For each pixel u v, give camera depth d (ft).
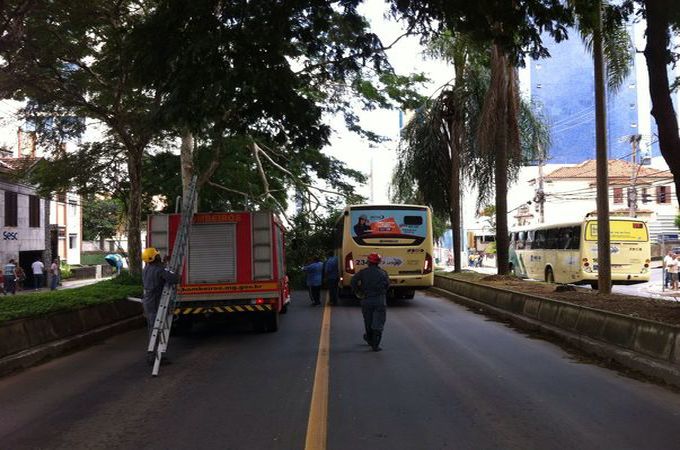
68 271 149.07
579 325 35.12
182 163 70.33
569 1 35.81
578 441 17.39
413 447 16.92
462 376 26.45
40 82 54.34
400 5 33.50
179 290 40.75
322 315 53.83
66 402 22.71
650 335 27.58
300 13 33.27
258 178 102.32
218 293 41.06
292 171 100.58
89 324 40.65
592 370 27.84
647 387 24.27
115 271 178.91
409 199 96.73
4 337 29.91
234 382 25.77
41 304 38.81
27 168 78.38
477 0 31.83
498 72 66.95
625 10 34.91
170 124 36.19
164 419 20.08
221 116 37.24
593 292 49.26
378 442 17.35
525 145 77.36
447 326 44.32
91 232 217.97
